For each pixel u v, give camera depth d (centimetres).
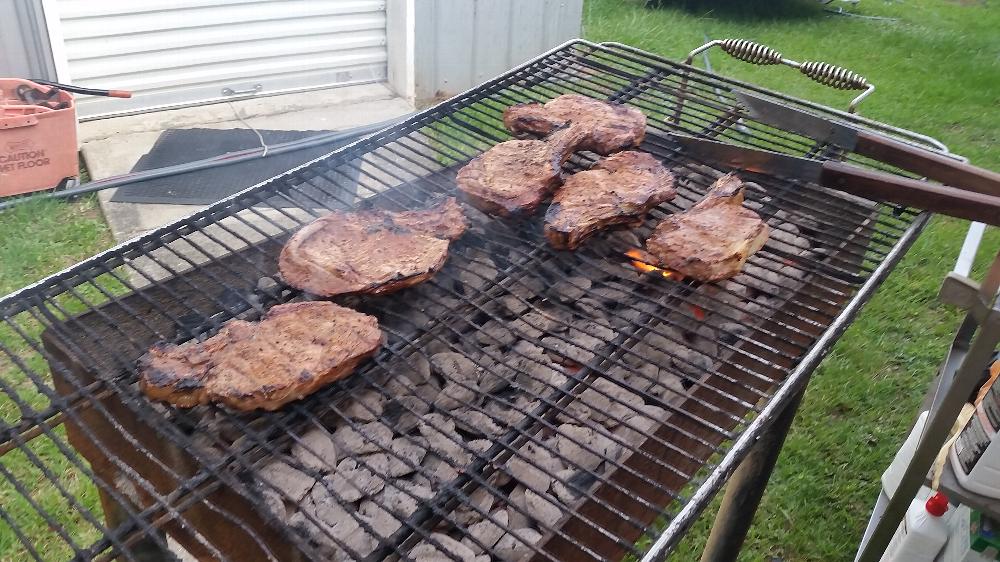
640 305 190
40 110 389
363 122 523
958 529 207
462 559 120
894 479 246
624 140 223
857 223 195
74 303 328
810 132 216
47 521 120
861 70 681
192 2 493
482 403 168
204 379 146
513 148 217
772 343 190
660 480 162
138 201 411
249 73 537
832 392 338
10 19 440
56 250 370
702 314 192
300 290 174
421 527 129
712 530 241
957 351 226
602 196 198
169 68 507
